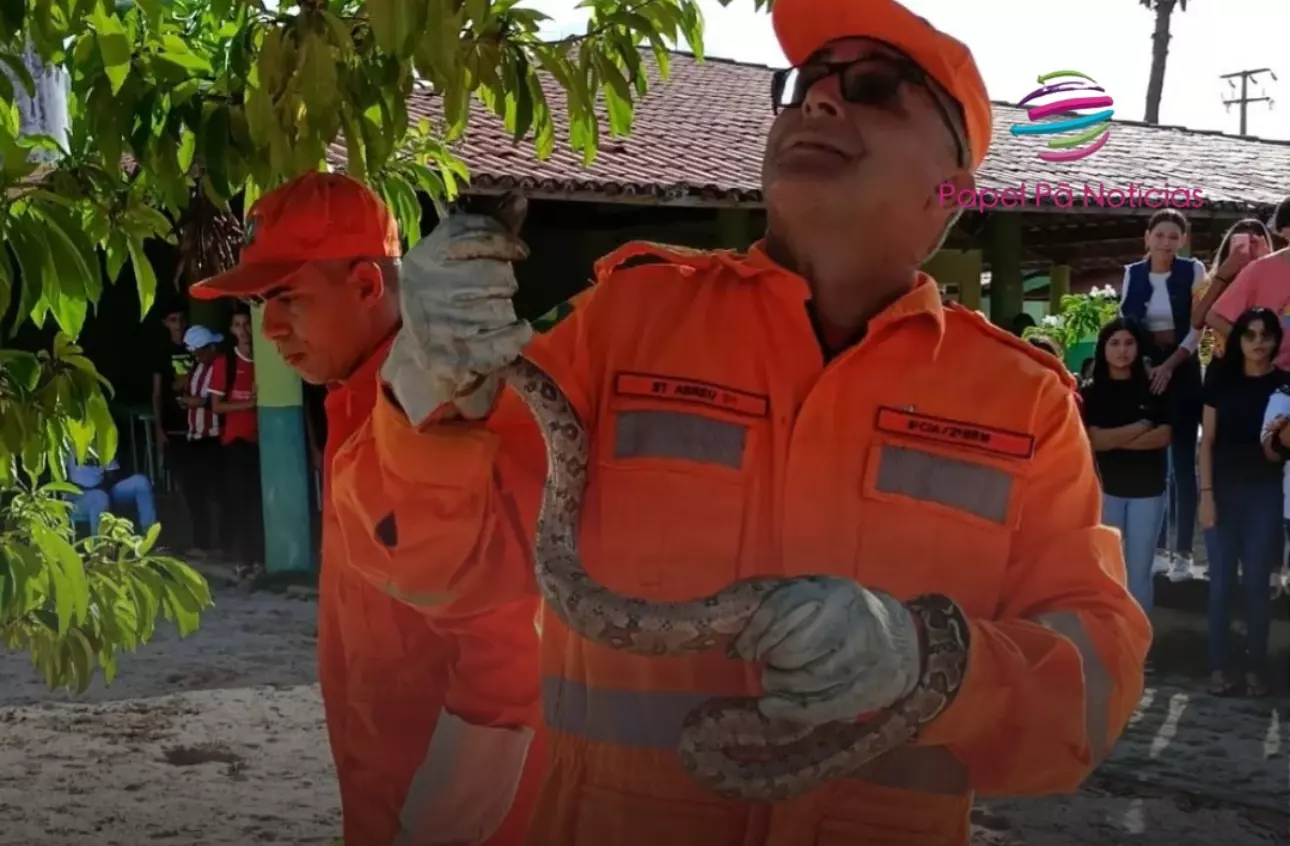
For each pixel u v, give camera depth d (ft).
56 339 11.35
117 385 44.16
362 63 9.84
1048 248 58.49
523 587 6.27
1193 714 21.08
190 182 11.18
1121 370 23.34
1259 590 22.02
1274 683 22.66
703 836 5.73
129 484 35.96
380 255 8.48
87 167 10.84
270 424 32.76
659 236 42.96
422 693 8.14
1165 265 24.76
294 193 8.43
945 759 5.79
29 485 14.80
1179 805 17.01
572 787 5.97
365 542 6.05
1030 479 5.92
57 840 14.98
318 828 15.62
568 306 6.46
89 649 13.30
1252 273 21.67
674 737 5.75
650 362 5.97
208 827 15.58
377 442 5.73
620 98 11.32
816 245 5.88
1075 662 5.28
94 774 17.63
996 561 5.79
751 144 40.86
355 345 8.38
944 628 4.86
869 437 5.79
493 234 4.80
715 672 5.73
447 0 7.89
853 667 4.44
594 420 6.05
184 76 9.84
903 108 5.78
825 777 4.86
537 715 7.99
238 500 34.12
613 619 4.81
